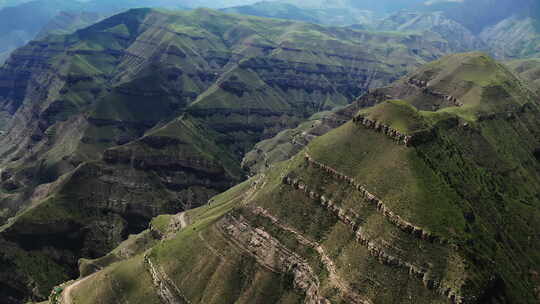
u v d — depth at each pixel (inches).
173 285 7337.6
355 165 7578.7
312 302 6387.8
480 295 5787.4
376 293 5959.6
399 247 6205.7
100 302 7583.7
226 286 7022.6
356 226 6742.1
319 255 6776.6
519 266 7135.8
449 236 6240.2
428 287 5856.3
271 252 7135.8
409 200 6643.7
